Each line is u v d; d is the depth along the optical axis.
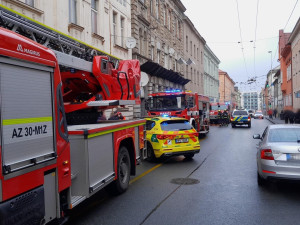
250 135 21.19
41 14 12.38
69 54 6.41
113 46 19.42
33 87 3.58
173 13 36.06
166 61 32.88
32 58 3.54
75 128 5.16
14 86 3.25
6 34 3.23
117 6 20.19
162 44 31.44
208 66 61.09
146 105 16.91
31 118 3.50
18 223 3.23
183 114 16.16
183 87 40.66
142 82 15.90
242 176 8.29
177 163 10.39
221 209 5.59
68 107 6.78
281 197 6.30
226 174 8.56
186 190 6.92
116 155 6.18
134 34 23.03
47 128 3.81
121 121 7.39
